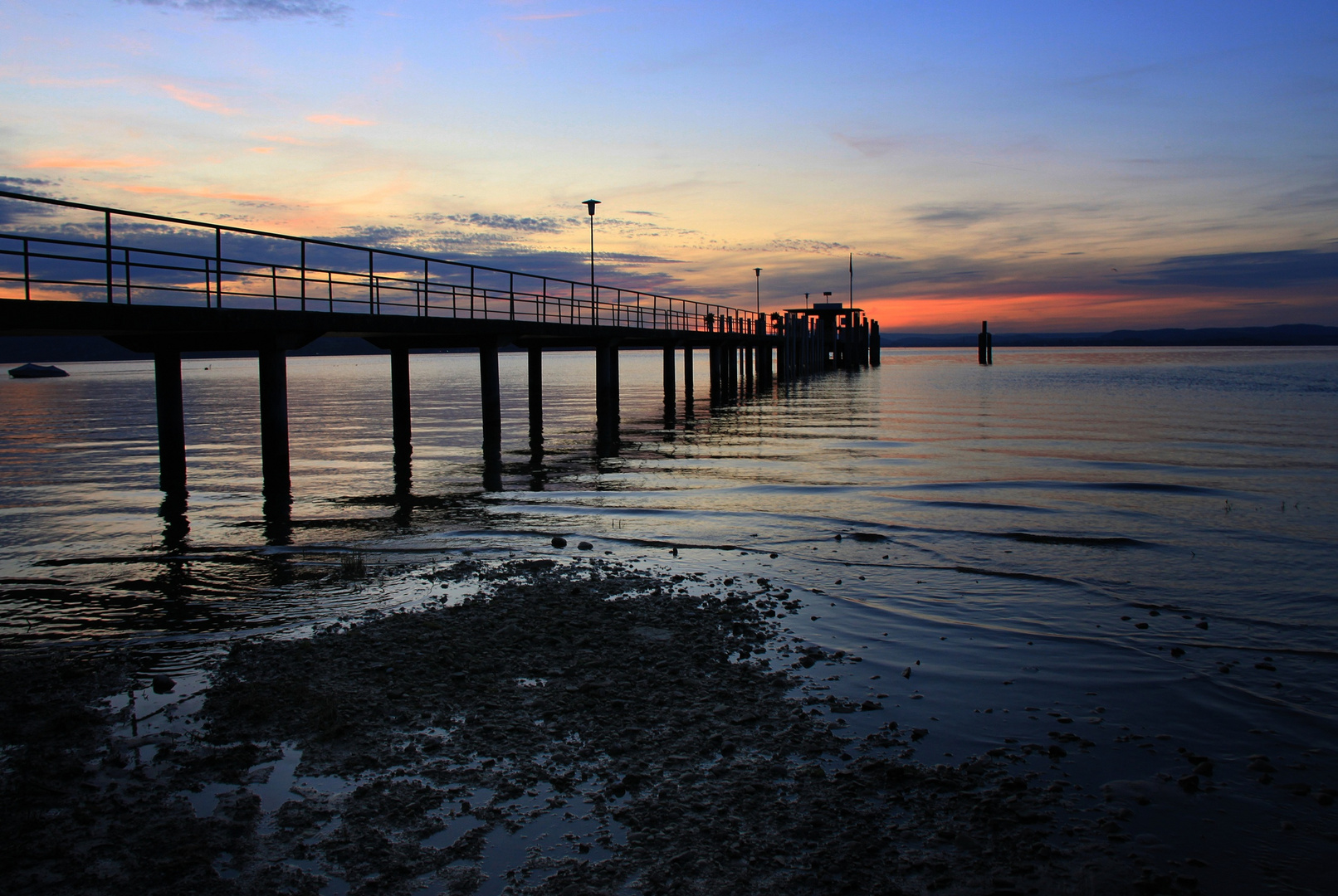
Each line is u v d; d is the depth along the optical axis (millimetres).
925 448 22391
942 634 7688
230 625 8031
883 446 23062
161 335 15453
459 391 55656
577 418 33938
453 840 4297
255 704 5969
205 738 5488
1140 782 5012
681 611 8305
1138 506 13961
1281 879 4102
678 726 5672
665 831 4395
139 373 104812
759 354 52594
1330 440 23297
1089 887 3994
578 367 113625
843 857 4188
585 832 4383
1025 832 4457
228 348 15414
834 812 4609
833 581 9523
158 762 5160
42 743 5449
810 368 72500
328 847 4230
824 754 5293
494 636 7480
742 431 27656
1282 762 5281
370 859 4129
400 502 14953
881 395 45688
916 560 10500
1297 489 15523
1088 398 40938
